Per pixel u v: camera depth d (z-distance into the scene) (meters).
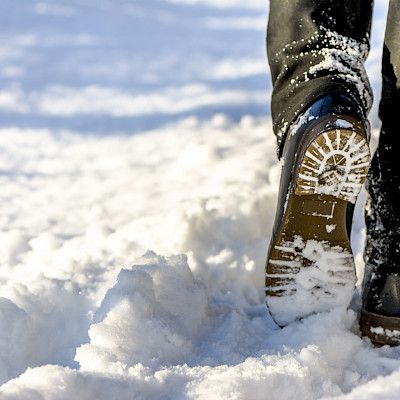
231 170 3.85
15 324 2.29
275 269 2.33
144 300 2.26
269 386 2.00
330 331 2.27
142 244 2.97
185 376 2.02
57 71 6.15
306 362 2.10
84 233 3.35
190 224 2.99
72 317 2.44
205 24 8.25
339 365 2.20
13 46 6.83
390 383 2.07
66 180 4.05
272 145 4.32
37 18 7.88
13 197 3.82
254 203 3.21
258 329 2.44
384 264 2.36
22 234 3.26
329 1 2.38
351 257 2.31
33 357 2.28
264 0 9.61
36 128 4.88
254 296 2.74
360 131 2.13
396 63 2.34
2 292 2.48
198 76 6.14
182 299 2.41
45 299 2.49
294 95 2.36
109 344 2.11
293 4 2.38
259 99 5.48
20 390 1.83
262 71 6.29
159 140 4.65
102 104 5.38
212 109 5.24
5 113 5.14
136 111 5.23
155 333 2.19
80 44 7.02
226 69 6.37
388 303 2.32
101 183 3.99
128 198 3.74
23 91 5.61
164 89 5.76
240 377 1.99
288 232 2.27
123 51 6.85
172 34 7.66
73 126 4.92
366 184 2.49
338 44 2.37
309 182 2.18
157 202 3.64
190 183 3.83
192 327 2.35
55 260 2.93
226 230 3.03
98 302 2.50
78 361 2.08
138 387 1.96
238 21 8.45
